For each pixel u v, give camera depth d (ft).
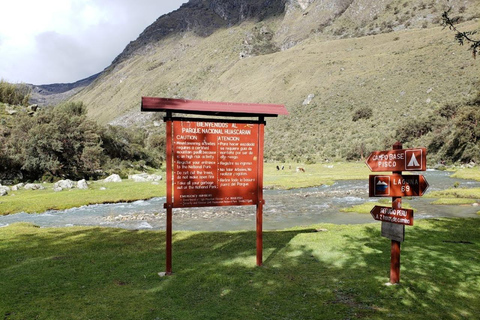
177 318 20.81
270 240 42.22
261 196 31.40
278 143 372.58
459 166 219.41
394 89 379.76
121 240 46.50
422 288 24.73
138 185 134.00
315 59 574.56
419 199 97.04
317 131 370.73
